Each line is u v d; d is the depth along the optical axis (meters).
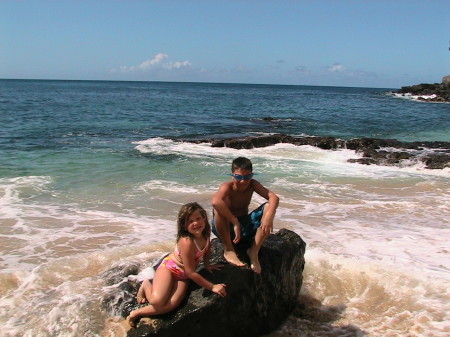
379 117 38.66
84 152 16.88
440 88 84.06
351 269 6.44
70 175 12.64
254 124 30.45
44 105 42.84
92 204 9.84
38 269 6.18
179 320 4.39
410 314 5.30
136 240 7.68
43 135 21.56
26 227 8.20
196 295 4.56
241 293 4.66
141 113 37.34
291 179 13.11
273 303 5.08
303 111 44.44
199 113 39.12
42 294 5.55
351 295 5.87
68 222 8.55
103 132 23.78
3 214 8.89
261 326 4.94
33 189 10.91
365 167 15.61
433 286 5.95
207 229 4.58
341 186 12.35
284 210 9.81
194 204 4.52
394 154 17.28
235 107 48.34
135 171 13.57
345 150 19.30
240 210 5.06
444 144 21.52
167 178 12.69
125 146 18.83
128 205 9.83
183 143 20.14
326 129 28.50
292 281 5.41
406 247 7.62
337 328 5.09
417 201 10.88
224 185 4.94
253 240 5.00
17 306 5.23
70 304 5.14
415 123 33.59
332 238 8.04
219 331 4.59
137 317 4.51
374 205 10.39
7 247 7.25
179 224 4.52
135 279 5.70
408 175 14.24
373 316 5.32
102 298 5.19
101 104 47.47
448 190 12.18
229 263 4.85
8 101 47.19
